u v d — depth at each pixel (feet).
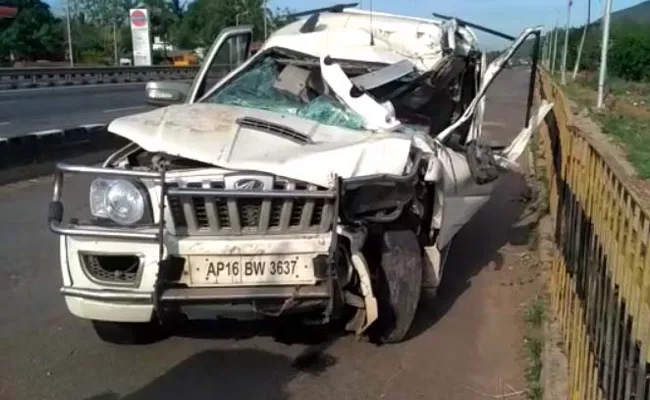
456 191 17.01
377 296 15.46
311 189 13.85
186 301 13.43
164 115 16.03
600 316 11.40
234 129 15.07
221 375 14.69
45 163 36.78
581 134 16.96
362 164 14.28
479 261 23.09
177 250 13.60
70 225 14.01
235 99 18.08
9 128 52.85
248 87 18.48
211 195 13.29
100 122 58.08
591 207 13.56
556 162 26.07
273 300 13.64
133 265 13.99
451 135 19.12
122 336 15.84
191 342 16.22
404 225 15.49
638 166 35.70
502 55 19.10
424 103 19.38
